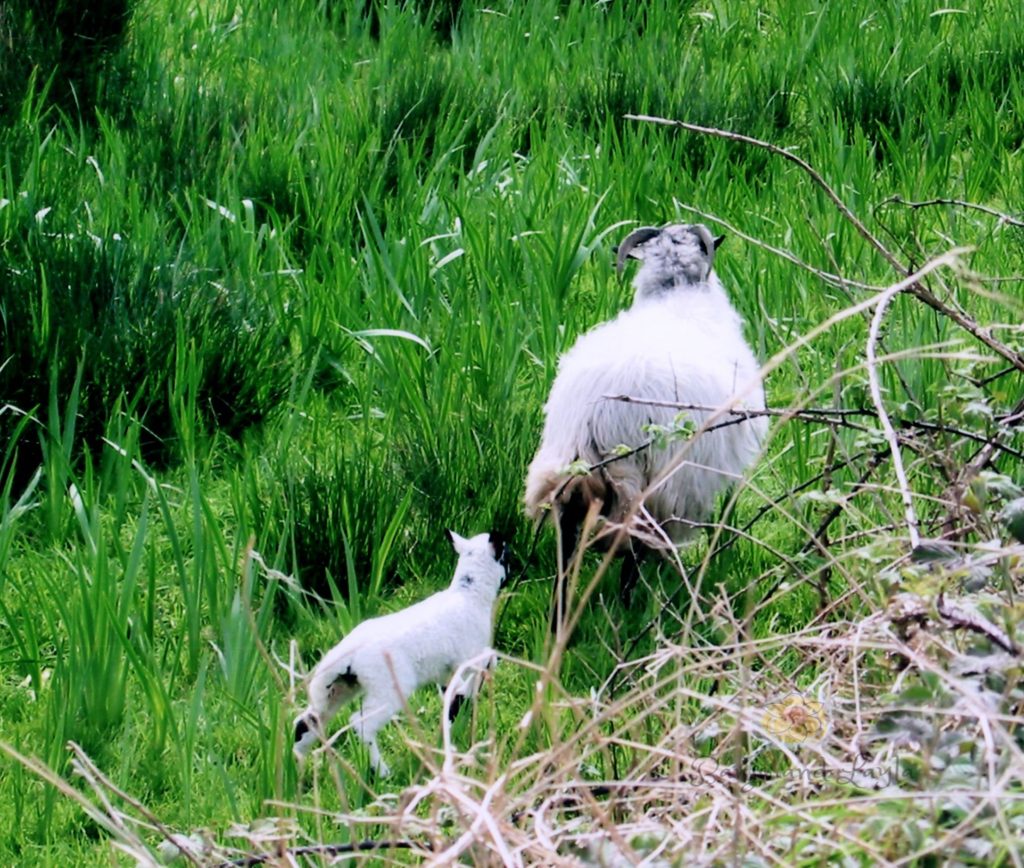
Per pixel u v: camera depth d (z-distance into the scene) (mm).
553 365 14211
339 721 10289
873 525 10031
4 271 14516
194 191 16766
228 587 11031
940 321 13695
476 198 17625
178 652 10656
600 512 11242
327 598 12094
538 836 5898
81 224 15852
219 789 9500
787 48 22672
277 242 16094
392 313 15141
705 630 10445
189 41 22188
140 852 6543
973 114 20297
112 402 13906
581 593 11656
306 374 14891
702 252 12562
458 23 24203
